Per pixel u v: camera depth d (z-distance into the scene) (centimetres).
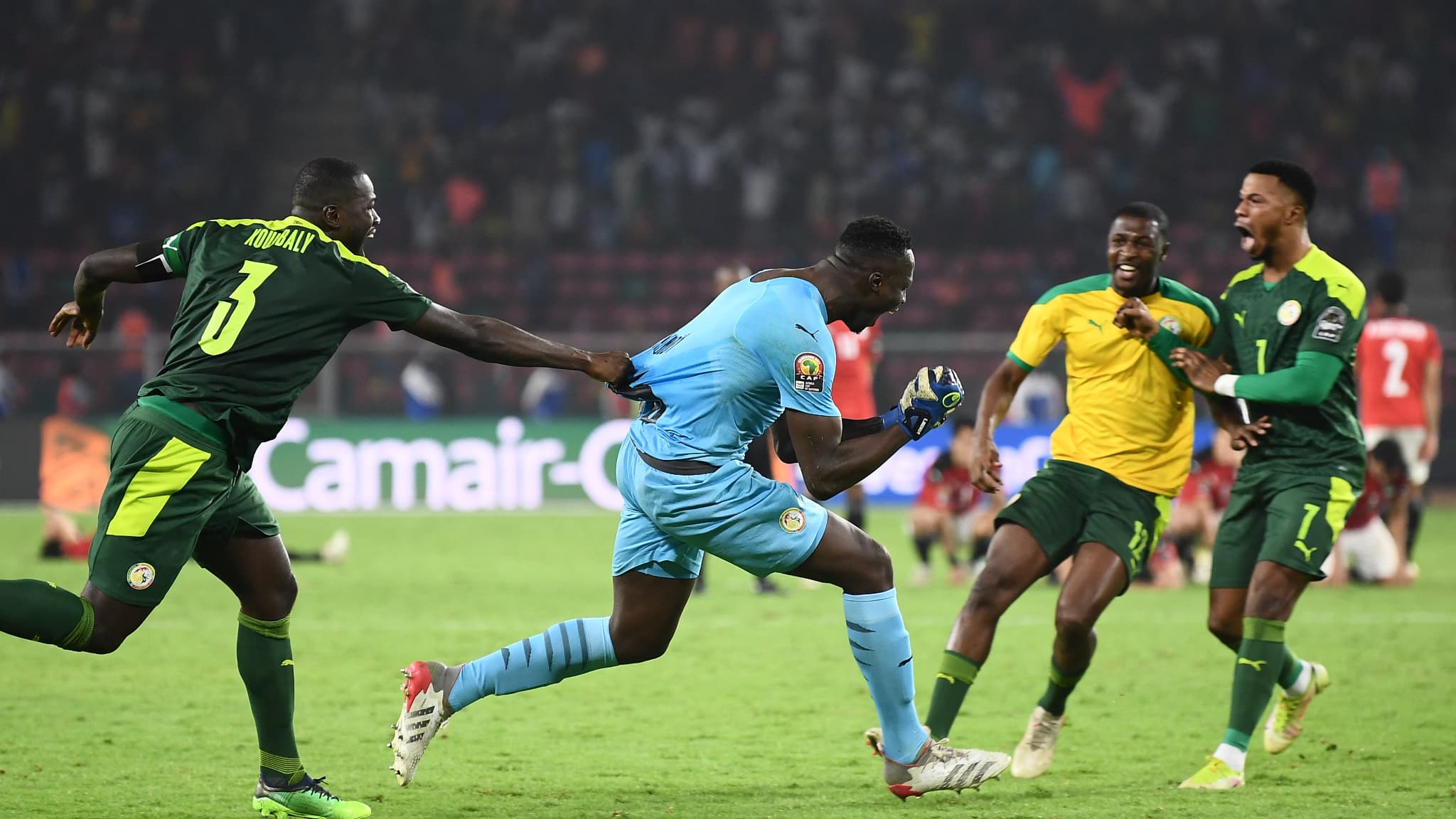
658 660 2830
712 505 1622
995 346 6206
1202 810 1692
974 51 9219
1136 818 1650
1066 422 2005
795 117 8788
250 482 1652
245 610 1655
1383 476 3956
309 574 4138
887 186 8569
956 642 1873
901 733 1698
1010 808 1702
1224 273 8300
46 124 8462
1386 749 2067
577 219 8456
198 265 1603
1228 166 8762
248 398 1548
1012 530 1927
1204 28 9269
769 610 3550
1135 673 2698
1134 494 1936
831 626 3278
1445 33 9350
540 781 1858
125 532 1500
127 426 1540
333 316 1572
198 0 9031
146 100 8588
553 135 8662
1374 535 3959
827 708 2364
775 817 1662
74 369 6250
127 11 8894
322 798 1650
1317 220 8500
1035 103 8969
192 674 2619
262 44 9150
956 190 8538
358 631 3156
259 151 8962
